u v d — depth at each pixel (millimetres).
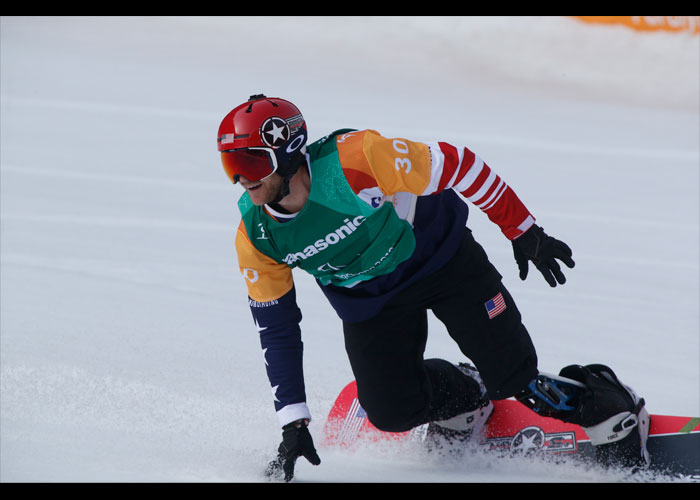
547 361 15117
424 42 70875
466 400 11039
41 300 15914
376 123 48062
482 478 10188
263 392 12336
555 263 9797
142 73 55781
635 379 14305
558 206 31438
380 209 9078
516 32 71062
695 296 20672
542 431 11031
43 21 66250
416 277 9805
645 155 44500
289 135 8562
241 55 64750
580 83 66812
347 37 70625
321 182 8805
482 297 10031
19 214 24750
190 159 35344
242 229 9336
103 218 25078
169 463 9312
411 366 10273
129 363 12742
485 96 60438
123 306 16062
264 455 10008
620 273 22625
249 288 9578
